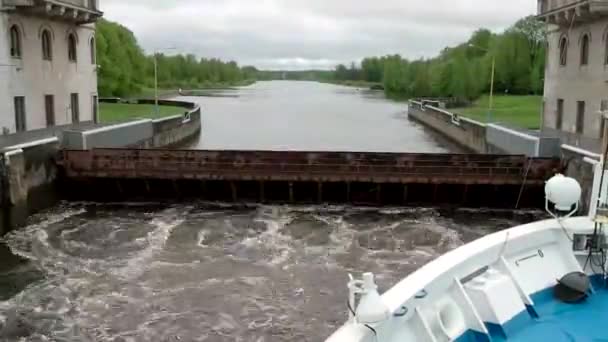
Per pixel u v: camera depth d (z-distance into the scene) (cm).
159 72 15050
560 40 3438
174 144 4484
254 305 1416
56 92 3173
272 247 1902
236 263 1731
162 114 5366
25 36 2836
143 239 1970
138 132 3547
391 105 10869
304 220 2273
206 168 2494
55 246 1881
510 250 623
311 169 2478
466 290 559
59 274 1619
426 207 2512
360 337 416
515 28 9844
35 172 2311
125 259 1756
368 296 420
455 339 516
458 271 566
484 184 2455
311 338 1251
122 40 9738
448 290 550
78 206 2467
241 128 6100
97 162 2498
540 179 2412
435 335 511
